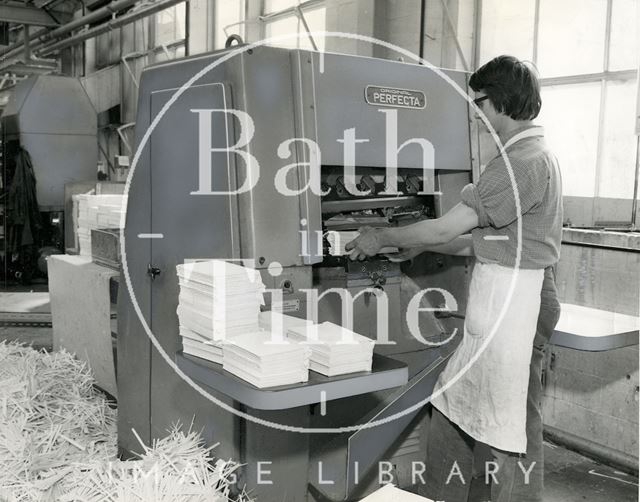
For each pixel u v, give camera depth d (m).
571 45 4.08
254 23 7.03
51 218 8.48
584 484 3.22
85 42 11.85
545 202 2.13
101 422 3.31
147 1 8.06
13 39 13.88
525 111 2.16
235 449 2.12
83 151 8.64
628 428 3.34
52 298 4.37
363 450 2.31
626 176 3.76
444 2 4.61
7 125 8.52
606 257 3.34
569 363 3.60
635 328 2.61
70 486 2.37
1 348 4.16
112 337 3.62
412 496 1.62
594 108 3.95
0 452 2.79
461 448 2.39
